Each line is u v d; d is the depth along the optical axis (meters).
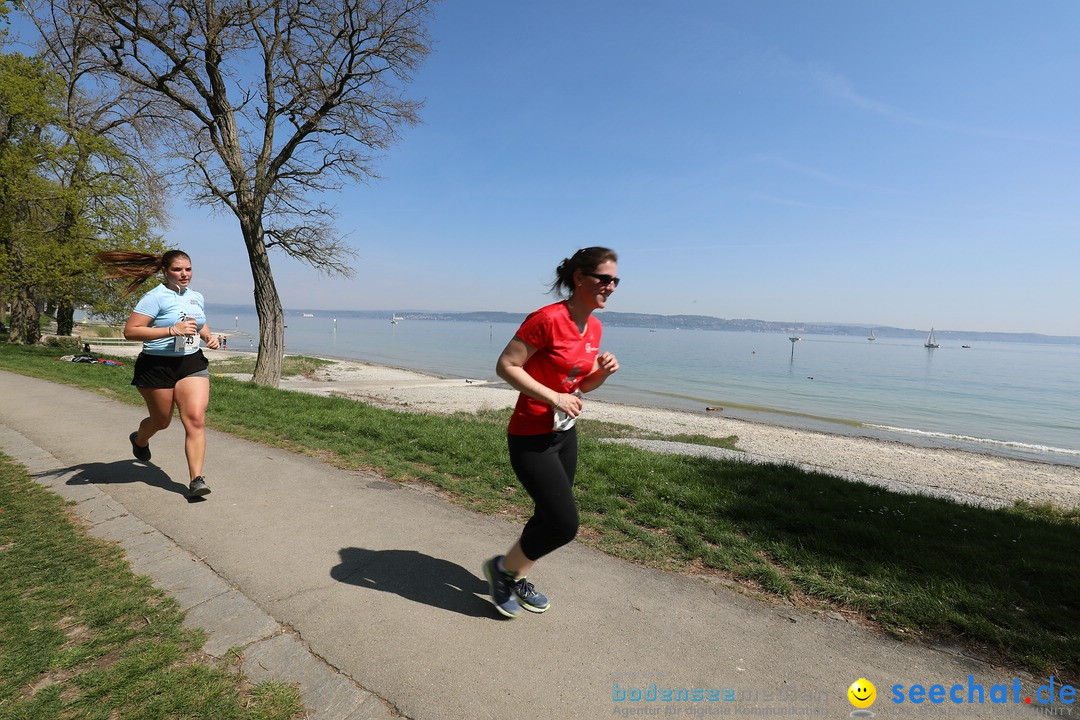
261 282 16.23
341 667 2.29
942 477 13.40
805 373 53.62
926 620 2.79
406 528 3.87
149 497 4.27
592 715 2.06
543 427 2.47
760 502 4.72
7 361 14.84
